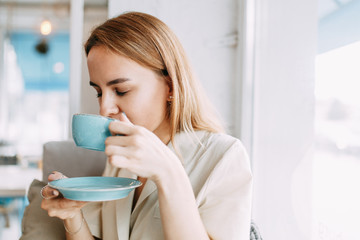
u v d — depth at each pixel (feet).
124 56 2.14
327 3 3.39
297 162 4.08
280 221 4.47
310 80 3.77
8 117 15.62
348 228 2.91
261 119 5.07
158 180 1.75
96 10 6.01
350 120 2.90
